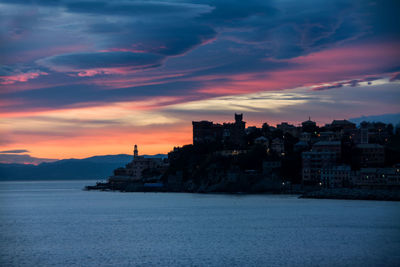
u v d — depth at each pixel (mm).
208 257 132875
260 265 123312
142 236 170125
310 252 138375
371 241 154375
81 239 165000
